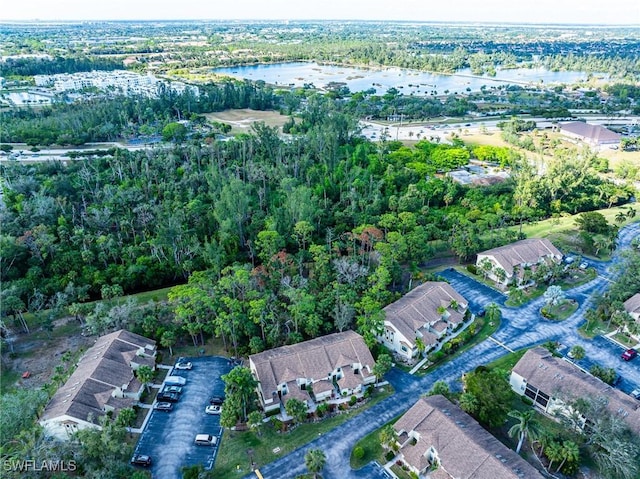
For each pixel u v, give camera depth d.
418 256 130.50
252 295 102.19
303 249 134.25
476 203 167.00
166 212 143.25
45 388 87.06
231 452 77.75
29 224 139.62
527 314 114.75
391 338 101.75
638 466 68.88
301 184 172.88
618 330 107.62
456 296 113.69
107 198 158.62
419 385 92.31
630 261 122.06
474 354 100.94
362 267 116.75
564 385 84.31
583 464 74.62
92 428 73.81
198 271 121.50
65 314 113.12
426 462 72.62
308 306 100.25
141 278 123.69
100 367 87.19
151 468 74.94
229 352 100.62
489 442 73.19
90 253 124.75
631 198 189.25
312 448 78.38
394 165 197.12
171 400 87.56
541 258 132.75
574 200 174.50
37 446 69.31
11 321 107.25
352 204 155.50
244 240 143.12
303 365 89.94
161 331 100.75
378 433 81.31
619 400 80.19
